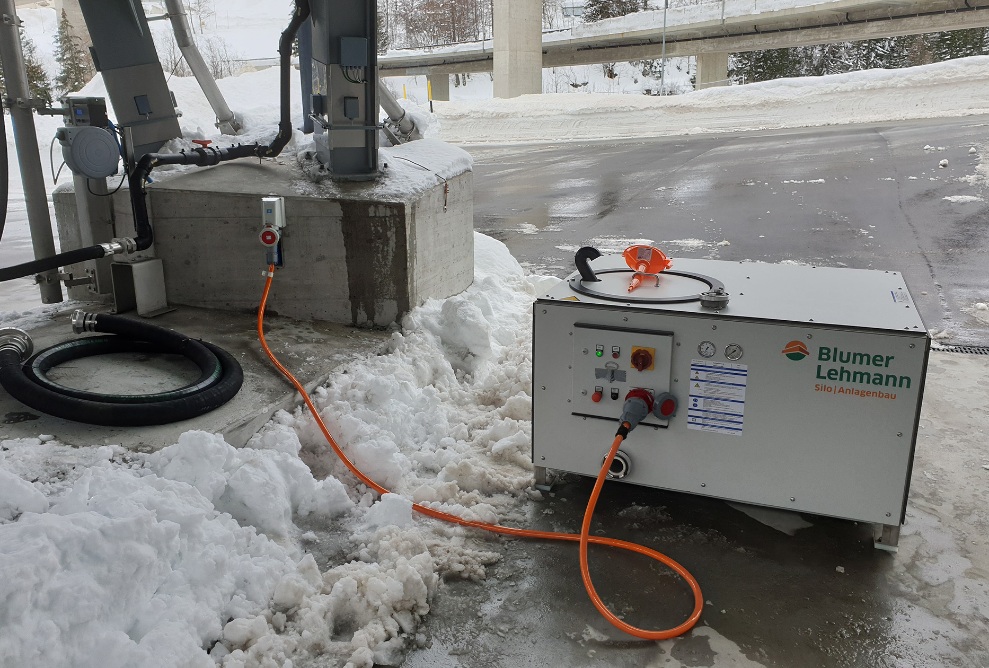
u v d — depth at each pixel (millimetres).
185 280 4512
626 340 2701
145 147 5125
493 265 6238
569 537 2742
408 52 49250
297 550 2551
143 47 4984
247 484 2596
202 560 2207
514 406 3666
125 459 2672
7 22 4082
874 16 33344
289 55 4777
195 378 3455
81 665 1838
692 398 2693
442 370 4016
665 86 58844
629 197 11367
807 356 2512
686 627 2264
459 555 2625
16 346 3383
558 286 3027
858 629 2289
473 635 2277
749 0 35938
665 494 3076
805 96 24016
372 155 4539
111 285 4645
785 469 2648
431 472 3209
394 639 2219
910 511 2943
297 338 4066
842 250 7422
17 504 2271
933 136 15109
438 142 5613
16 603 1776
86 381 3348
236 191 4316
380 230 4195
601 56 43406
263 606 2258
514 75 38594
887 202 9578
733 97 25031
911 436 2475
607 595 2461
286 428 3125
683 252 7645
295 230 4273
